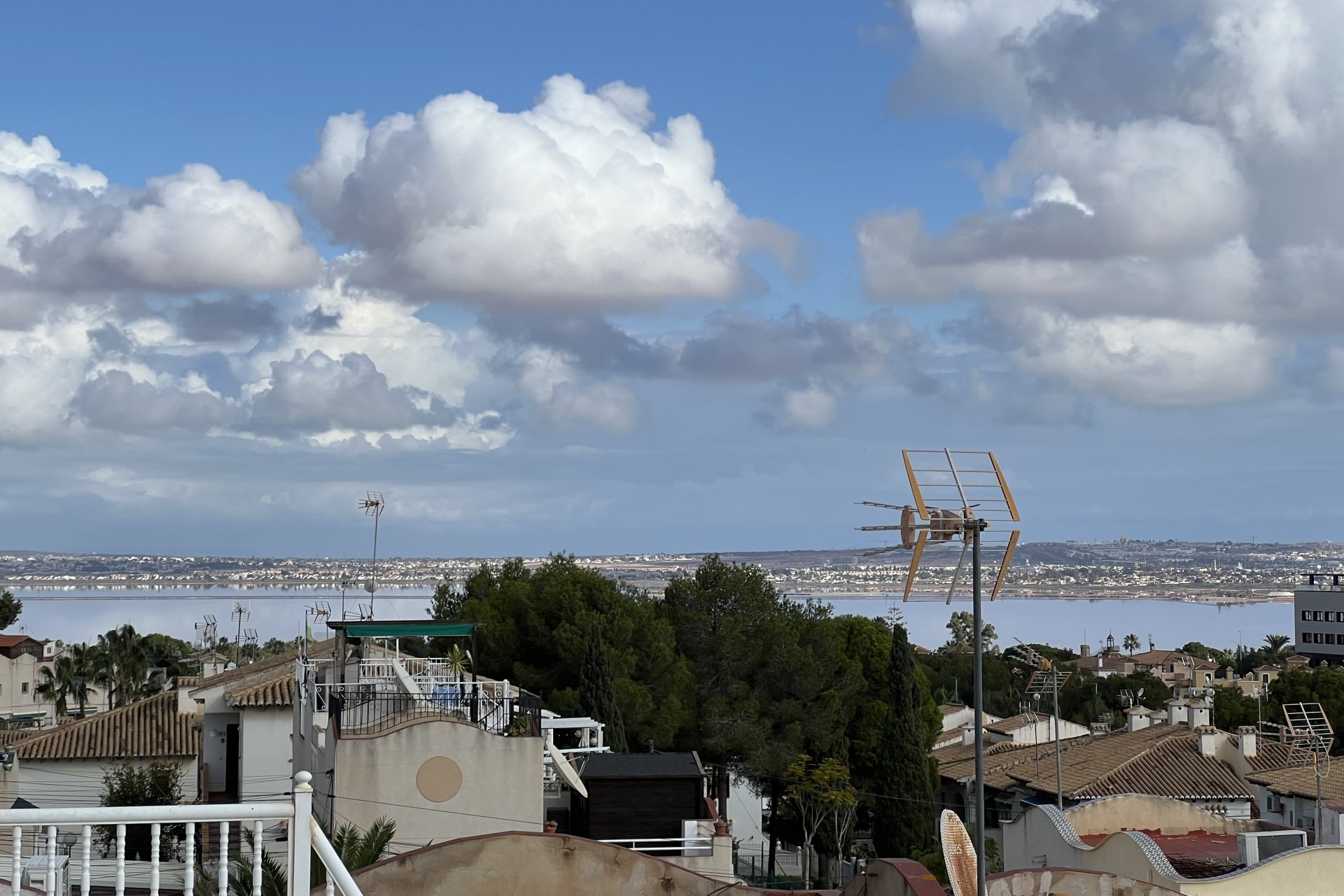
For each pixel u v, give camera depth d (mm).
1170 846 33438
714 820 30219
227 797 48250
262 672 50406
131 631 115312
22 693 118375
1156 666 185625
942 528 16031
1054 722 80938
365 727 28422
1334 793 48469
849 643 64375
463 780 27734
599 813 30266
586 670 50906
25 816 9820
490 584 68250
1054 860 30328
